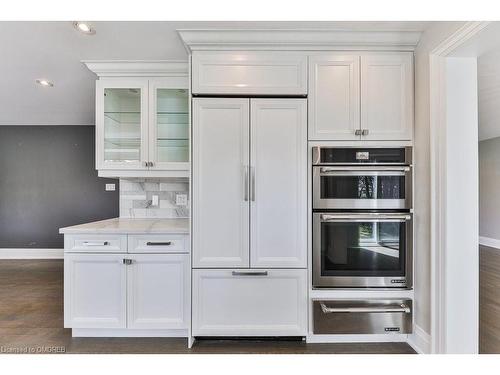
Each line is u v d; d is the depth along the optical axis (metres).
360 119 2.03
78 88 3.07
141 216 2.87
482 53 1.71
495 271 3.76
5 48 2.24
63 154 4.48
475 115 1.75
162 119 2.60
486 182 5.66
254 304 2.02
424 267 1.90
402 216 1.98
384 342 2.08
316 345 2.04
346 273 2.01
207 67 2.02
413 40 1.99
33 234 4.49
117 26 1.93
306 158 2.03
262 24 1.90
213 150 2.02
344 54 2.03
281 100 2.02
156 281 2.11
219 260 2.02
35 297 2.90
